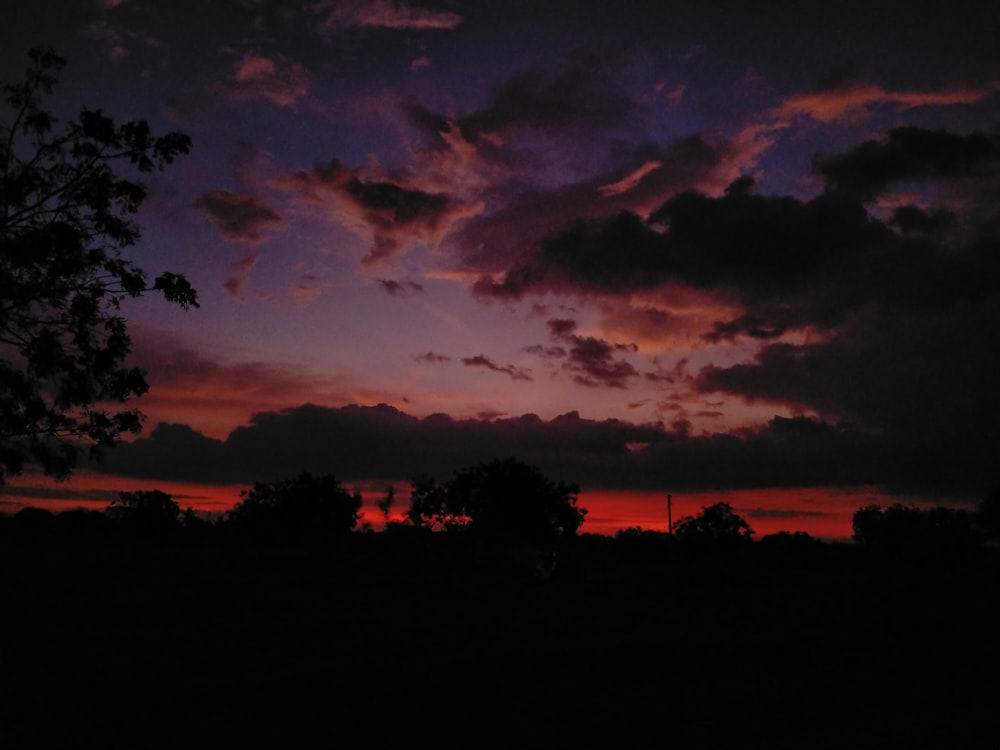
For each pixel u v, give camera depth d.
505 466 73.38
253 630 22.58
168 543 58.97
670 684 16.05
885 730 12.62
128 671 15.50
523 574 54.91
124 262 14.84
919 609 31.78
